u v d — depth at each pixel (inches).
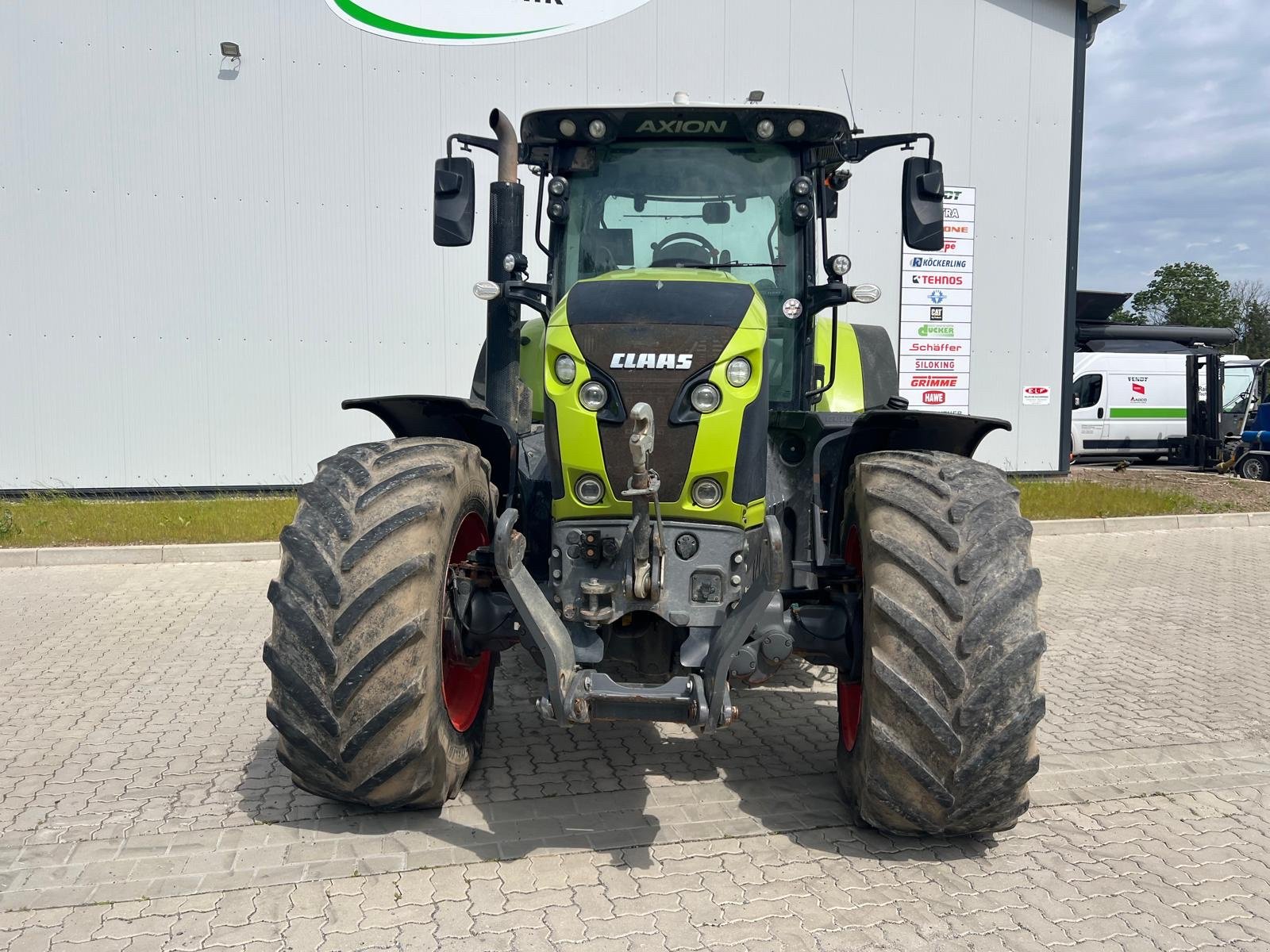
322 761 115.5
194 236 386.9
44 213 376.2
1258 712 182.2
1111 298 804.6
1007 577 114.7
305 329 398.9
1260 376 634.8
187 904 109.0
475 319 411.5
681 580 121.0
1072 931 106.7
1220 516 402.0
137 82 377.4
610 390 120.6
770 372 166.7
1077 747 164.1
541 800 137.9
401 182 400.5
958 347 454.9
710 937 103.7
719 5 414.0
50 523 330.0
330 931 103.8
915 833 122.3
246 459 399.2
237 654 208.8
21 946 100.5
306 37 387.9
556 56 405.7
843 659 133.6
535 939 102.7
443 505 120.5
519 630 131.3
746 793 141.5
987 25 440.5
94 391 385.7
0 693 182.5
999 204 452.4
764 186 168.1
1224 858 124.6
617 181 169.5
